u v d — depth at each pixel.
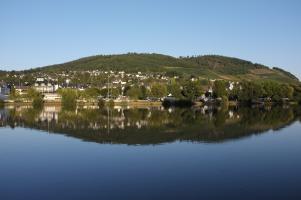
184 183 42.97
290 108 197.50
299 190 40.03
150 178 45.28
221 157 57.53
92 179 45.22
